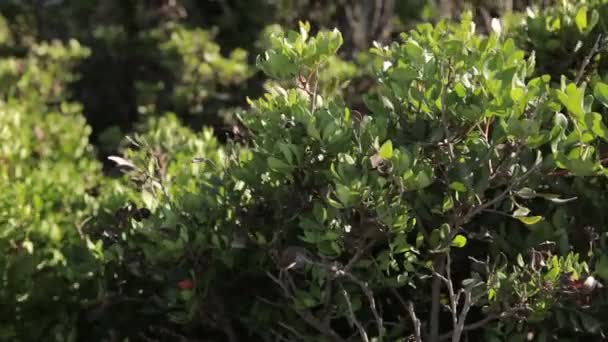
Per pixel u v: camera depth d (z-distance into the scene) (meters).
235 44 11.83
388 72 4.76
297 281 5.07
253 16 11.61
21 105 9.02
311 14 11.14
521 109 4.41
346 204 4.34
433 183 4.73
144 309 5.39
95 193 7.36
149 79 11.49
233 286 5.20
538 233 4.82
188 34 10.38
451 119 4.55
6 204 6.05
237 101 10.28
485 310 4.56
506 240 4.87
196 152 6.85
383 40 10.16
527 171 4.52
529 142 4.42
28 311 5.78
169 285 5.13
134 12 12.15
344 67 8.75
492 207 4.91
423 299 5.02
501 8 7.70
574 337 4.91
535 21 5.57
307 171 4.62
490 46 4.93
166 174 6.27
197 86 10.21
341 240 4.54
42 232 6.04
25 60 10.43
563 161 4.49
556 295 4.48
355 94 8.59
